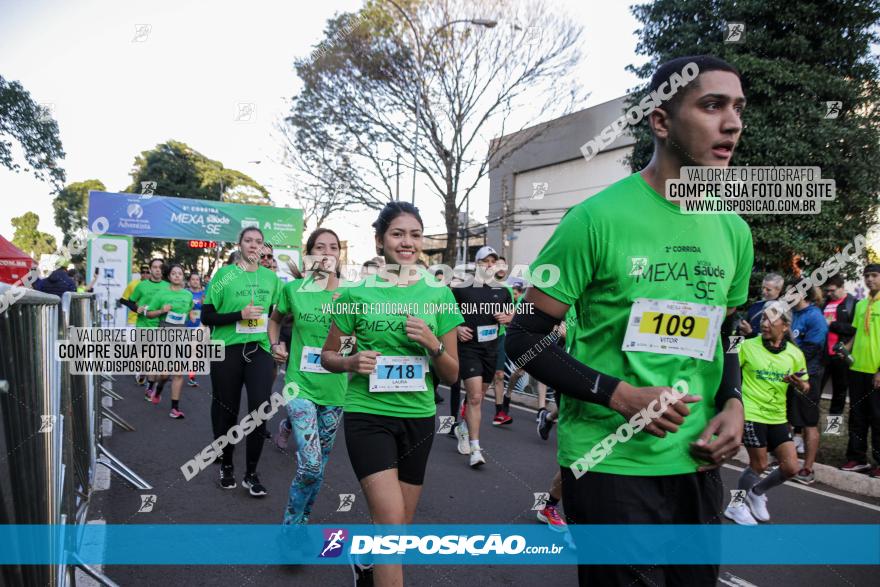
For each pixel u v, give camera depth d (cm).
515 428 711
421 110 1644
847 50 807
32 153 820
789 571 337
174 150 2286
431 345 252
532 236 2100
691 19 905
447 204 1742
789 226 790
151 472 496
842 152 801
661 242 158
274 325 411
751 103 826
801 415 514
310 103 1658
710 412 169
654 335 159
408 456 265
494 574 322
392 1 1484
